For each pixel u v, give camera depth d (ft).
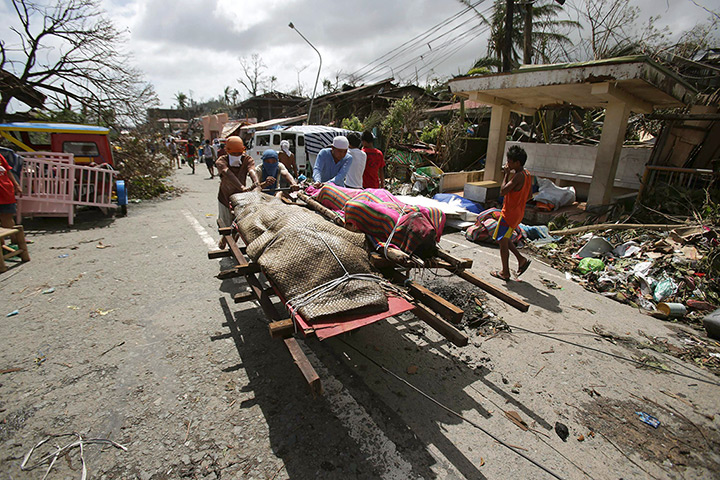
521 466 7.21
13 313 12.01
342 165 15.34
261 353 10.38
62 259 16.94
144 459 7.07
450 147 40.19
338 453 7.34
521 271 15.62
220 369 9.67
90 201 24.70
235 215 11.23
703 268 14.61
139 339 10.87
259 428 7.86
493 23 56.29
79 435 7.54
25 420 7.86
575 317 12.94
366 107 72.13
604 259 17.10
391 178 40.01
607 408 8.79
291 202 12.85
